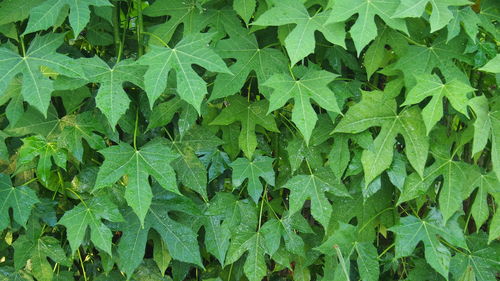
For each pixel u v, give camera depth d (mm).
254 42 1467
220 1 1531
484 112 1351
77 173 1600
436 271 1589
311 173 1530
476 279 1593
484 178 1491
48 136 1460
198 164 1527
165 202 1526
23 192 1439
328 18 1208
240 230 1570
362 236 1640
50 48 1285
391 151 1444
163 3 1520
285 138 1644
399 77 1453
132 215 1515
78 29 1199
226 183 1729
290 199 1505
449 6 1325
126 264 1486
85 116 1452
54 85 1264
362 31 1229
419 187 1488
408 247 1485
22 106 1407
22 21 1536
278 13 1281
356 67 1597
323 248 1503
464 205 1856
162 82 1241
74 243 1379
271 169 1522
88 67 1289
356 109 1426
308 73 1354
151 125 1474
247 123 1520
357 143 1513
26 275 1580
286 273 1931
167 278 1637
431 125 1291
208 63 1260
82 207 1421
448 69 1418
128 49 1629
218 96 1399
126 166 1341
